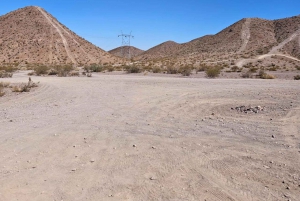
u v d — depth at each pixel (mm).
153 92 16797
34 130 9000
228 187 5273
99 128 9125
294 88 16750
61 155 6934
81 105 13125
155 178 5672
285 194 4949
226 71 44000
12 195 5188
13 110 12375
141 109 11945
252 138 7785
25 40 97625
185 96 14844
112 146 7473
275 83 21094
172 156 6723
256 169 5914
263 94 14516
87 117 10664
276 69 51312
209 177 5668
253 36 156625
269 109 11000
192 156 6695
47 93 17328
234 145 7316
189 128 8922
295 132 8070
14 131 8930
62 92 17562
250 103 12281
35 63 80625
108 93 16797
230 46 145625
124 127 9195
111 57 104812
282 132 8133
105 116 10781
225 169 5977
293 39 137250
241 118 9992
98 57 99750
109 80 25422
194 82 22500
